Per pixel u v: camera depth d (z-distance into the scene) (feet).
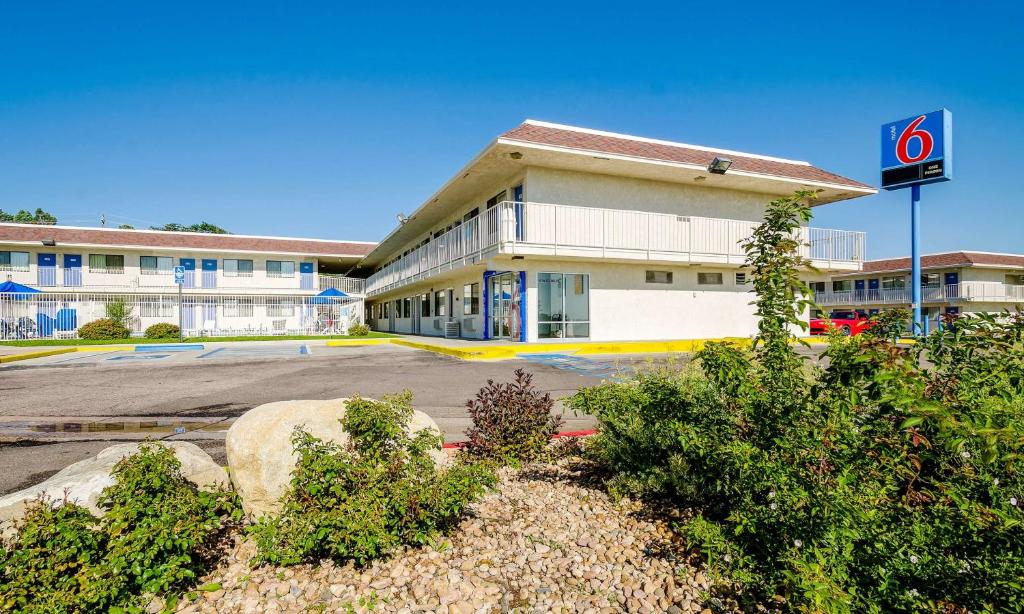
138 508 9.37
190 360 53.42
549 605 9.41
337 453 11.21
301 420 12.67
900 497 9.29
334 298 107.86
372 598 9.45
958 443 6.94
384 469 11.33
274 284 122.83
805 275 68.28
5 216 213.25
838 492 8.71
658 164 55.62
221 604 9.41
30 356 57.26
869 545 8.18
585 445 17.44
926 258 141.49
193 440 20.72
